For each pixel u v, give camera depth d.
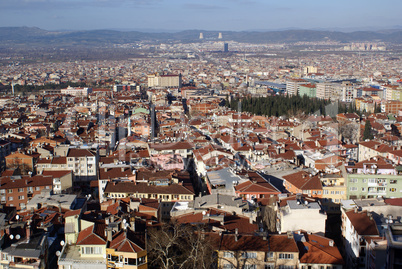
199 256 141.12
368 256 154.00
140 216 171.38
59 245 154.00
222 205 183.12
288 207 175.00
